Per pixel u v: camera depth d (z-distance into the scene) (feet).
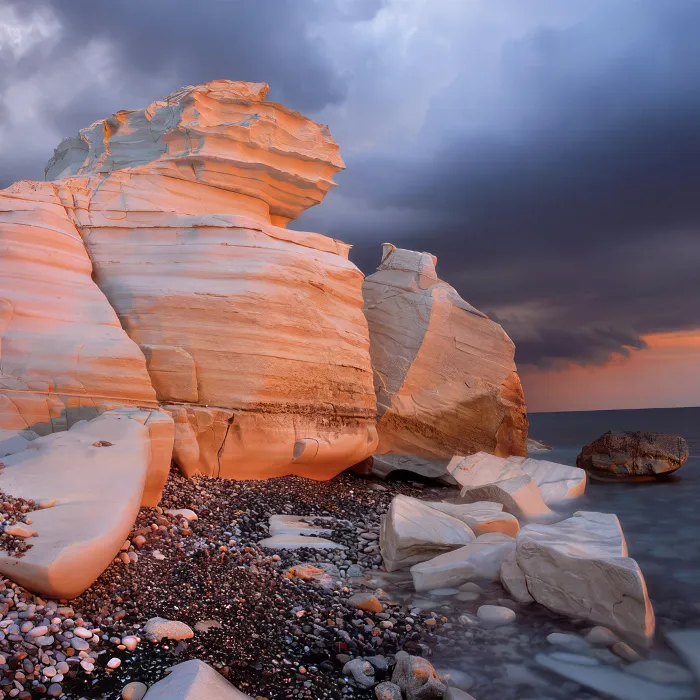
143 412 21.47
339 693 12.44
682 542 25.25
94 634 12.69
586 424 177.99
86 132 33.71
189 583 16.11
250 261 27.48
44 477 16.47
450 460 37.24
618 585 16.15
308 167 33.45
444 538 21.20
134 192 28.86
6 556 12.93
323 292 30.37
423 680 12.66
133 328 26.05
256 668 12.88
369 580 19.45
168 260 27.17
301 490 27.86
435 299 39.70
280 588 17.03
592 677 13.80
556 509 31.94
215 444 25.81
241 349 26.35
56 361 22.94
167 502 22.04
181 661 12.38
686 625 16.84
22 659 11.23
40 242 24.75
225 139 30.60
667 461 41.32
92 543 13.84
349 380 31.50
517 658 14.62
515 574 18.52
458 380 39.34
